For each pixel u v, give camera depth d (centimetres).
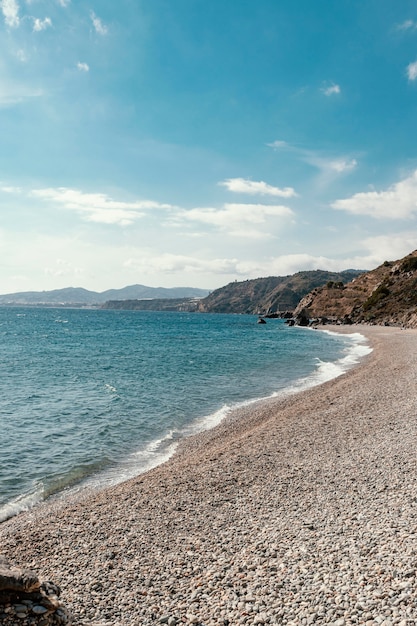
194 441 1853
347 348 5816
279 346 6216
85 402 2581
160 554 885
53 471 1530
